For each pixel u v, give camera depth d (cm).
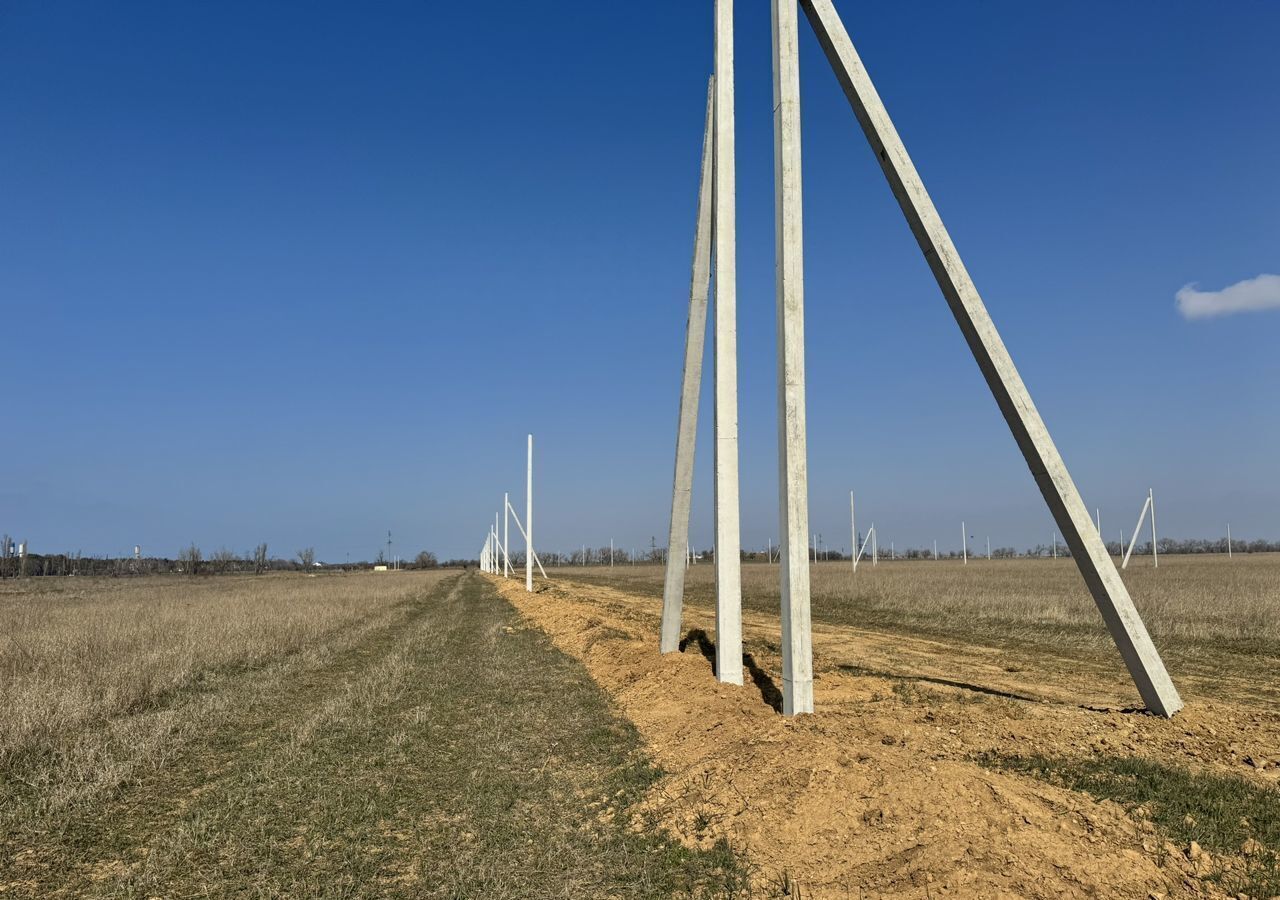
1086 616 2305
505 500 7219
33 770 809
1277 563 7231
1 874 568
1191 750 748
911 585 4038
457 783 778
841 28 951
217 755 896
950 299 914
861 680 1216
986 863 488
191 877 561
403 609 3334
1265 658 1538
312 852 604
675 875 545
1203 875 484
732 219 1130
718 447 1129
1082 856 497
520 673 1460
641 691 1180
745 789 662
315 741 945
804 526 891
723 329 1125
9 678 1266
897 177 923
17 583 6241
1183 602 2423
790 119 919
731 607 1113
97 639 1762
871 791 598
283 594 4169
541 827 652
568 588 4903
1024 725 847
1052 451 887
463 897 521
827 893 493
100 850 613
